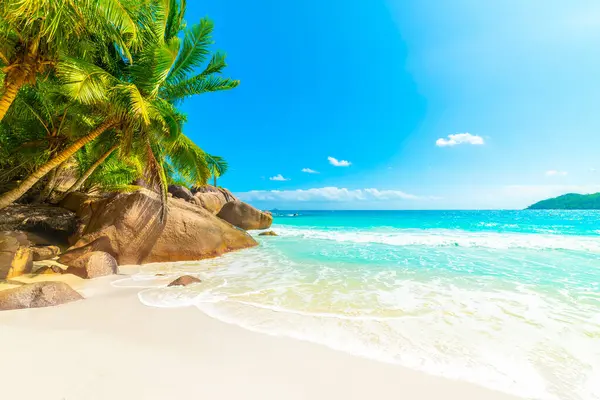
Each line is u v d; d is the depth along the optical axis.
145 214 8.68
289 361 2.81
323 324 3.81
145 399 2.12
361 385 2.45
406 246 12.41
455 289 5.73
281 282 6.22
